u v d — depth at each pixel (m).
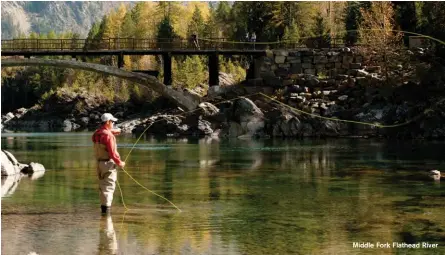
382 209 18.86
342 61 77.56
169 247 14.30
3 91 162.88
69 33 188.62
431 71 65.75
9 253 13.75
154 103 109.19
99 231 15.74
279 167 31.39
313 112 69.25
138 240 14.91
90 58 146.00
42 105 130.88
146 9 165.88
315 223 16.84
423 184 24.41
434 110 58.00
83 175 27.14
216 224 16.66
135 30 153.75
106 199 18.06
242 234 15.55
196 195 21.47
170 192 22.12
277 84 77.31
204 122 73.81
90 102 126.12
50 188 22.83
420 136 57.31
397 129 60.34
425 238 15.21
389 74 72.69
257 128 68.25
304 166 31.86
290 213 18.22
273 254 13.82
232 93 78.31
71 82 152.00
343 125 65.00
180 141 58.72
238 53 80.19
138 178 26.48
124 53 79.94
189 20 156.88
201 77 109.44
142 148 47.75
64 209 18.50
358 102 70.06
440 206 19.34
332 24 108.12
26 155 39.84
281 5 109.44
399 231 15.94
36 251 13.93
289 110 70.06
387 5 82.06
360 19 96.44
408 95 64.81
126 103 120.12
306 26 107.56
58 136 71.94
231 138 65.81
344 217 17.64
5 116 133.00
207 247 14.32
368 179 26.09
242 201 20.20
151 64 139.12
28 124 128.00
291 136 66.25
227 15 142.25
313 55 78.38
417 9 84.19
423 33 77.75
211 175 27.72
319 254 13.81
